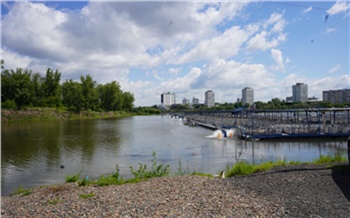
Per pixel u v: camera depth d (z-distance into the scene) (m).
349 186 8.96
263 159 24.62
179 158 25.12
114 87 140.75
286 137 39.53
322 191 8.51
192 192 8.78
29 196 9.59
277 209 6.98
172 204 7.52
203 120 84.69
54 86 109.19
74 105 115.44
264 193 8.50
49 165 22.12
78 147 32.44
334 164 12.46
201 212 6.82
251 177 10.82
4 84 88.50
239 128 49.56
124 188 9.79
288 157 25.84
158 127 69.12
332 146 33.28
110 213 6.95
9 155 26.88
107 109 143.12
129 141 38.69
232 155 26.92
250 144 35.06
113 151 29.53
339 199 7.71
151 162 23.02
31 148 31.53
